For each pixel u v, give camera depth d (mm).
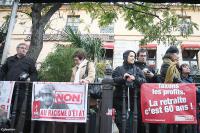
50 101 4777
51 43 22141
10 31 5926
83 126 4898
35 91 4848
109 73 4844
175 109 4555
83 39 11914
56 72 10391
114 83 4812
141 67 5660
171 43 11172
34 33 8094
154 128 4863
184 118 4512
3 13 19922
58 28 22328
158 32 10977
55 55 10664
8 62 5602
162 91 4645
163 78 5176
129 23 11062
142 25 10938
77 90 4766
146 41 11305
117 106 4895
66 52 10617
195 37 22531
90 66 5285
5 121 4750
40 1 5758
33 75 5582
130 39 23250
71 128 4914
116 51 22969
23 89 5086
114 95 4910
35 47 7965
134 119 4543
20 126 4711
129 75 4672
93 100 4945
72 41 11781
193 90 4594
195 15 22109
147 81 5312
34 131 4973
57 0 5621
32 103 4805
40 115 4746
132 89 4867
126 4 10523
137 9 10523
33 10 8297
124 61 5199
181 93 4594
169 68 5023
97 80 5906
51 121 4801
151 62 22469
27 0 5926
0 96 4918
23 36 23453
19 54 5594
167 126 4781
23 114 4758
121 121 4805
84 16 23000
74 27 22812
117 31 23484
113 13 11023
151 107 4602
